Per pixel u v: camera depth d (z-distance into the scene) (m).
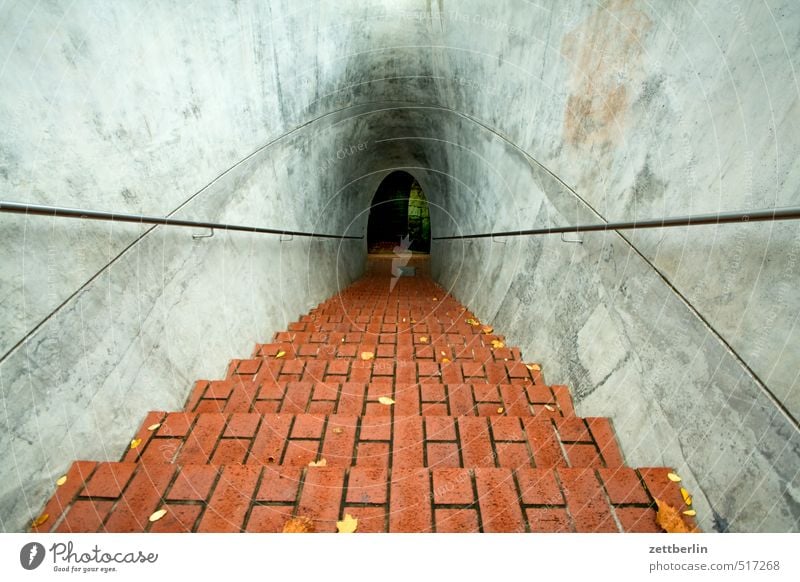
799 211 1.20
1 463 1.48
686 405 1.78
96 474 1.75
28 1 1.60
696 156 1.81
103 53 1.99
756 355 1.45
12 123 1.53
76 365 1.83
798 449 1.28
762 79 1.48
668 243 1.97
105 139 2.01
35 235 1.62
